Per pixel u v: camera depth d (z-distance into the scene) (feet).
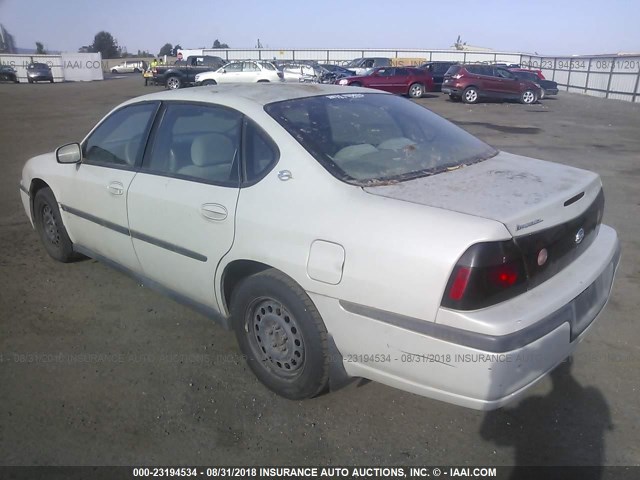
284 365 9.36
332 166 8.71
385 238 7.48
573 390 9.73
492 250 6.92
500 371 6.89
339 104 10.64
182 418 9.07
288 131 9.24
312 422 8.98
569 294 7.70
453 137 10.93
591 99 82.89
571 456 8.22
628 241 17.47
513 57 174.91
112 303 13.10
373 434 8.72
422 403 9.46
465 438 8.63
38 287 13.94
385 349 7.68
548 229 7.64
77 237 13.99
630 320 12.17
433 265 7.06
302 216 8.38
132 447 8.43
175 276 10.91
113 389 9.80
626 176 27.37
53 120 51.26
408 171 9.08
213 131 10.24
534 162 10.32
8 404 9.36
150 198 10.84
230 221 9.29
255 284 9.12
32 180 15.12
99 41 329.72
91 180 12.57
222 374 10.28
